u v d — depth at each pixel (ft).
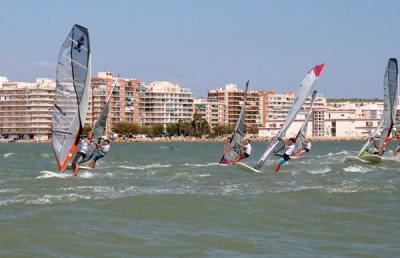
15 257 55.93
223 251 59.06
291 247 61.00
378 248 61.16
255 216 77.05
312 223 73.61
